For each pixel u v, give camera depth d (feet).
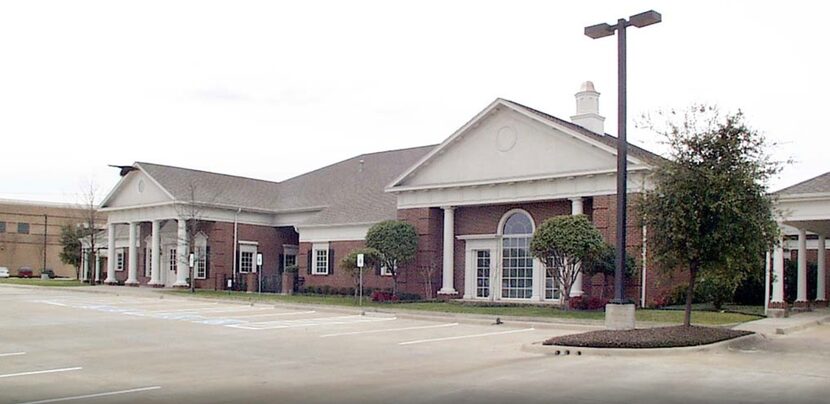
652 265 63.46
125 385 38.91
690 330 57.41
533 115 102.68
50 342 58.85
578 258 87.97
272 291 140.87
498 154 107.76
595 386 38.11
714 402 33.63
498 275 108.68
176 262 155.02
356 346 57.47
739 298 98.32
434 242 115.75
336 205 143.74
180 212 146.41
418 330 71.26
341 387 38.11
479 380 40.24
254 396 35.58
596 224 96.32
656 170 60.13
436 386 38.27
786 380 39.88
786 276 107.76
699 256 57.98
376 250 110.42
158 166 157.28
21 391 37.01
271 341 60.59
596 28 62.95
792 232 105.60
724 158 57.82
